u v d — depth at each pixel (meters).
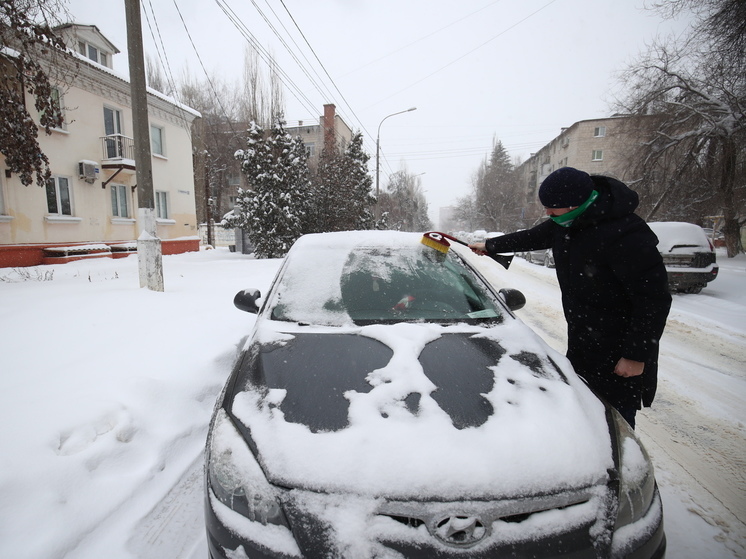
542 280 10.36
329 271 2.58
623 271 1.93
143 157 5.66
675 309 6.89
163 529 1.87
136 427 2.39
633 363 1.92
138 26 5.55
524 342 2.07
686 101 13.70
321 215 16.36
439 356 1.88
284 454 1.34
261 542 1.21
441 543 1.19
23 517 1.72
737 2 10.09
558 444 1.39
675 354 4.64
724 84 12.11
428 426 1.43
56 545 1.67
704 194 15.40
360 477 1.27
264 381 1.70
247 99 22.73
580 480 1.32
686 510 2.13
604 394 2.16
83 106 12.83
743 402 3.43
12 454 1.98
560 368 1.89
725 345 4.96
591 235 2.04
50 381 2.76
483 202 55.78
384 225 22.88
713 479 2.40
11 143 7.43
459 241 2.72
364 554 1.17
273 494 1.27
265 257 14.41
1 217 10.59
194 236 18.58
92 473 2.04
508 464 1.32
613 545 1.26
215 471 1.37
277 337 2.04
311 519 1.22
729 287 8.95
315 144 41.44
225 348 3.65
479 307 2.40
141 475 2.14
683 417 3.16
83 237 12.94
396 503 1.23
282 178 14.38
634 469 1.43
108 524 1.84
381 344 1.98
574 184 1.99
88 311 4.49
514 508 1.24
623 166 16.45
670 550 1.86
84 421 2.29
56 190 12.16
